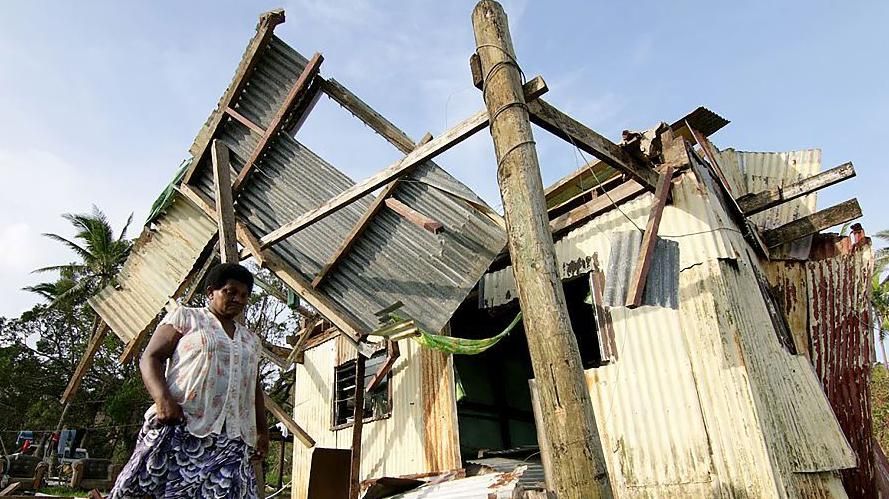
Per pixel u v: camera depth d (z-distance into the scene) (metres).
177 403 2.49
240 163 7.62
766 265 7.76
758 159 8.77
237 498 2.57
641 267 5.50
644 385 6.46
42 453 25.06
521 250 3.67
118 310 8.89
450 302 6.48
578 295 8.55
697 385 6.03
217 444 2.57
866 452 6.96
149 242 8.73
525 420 10.20
